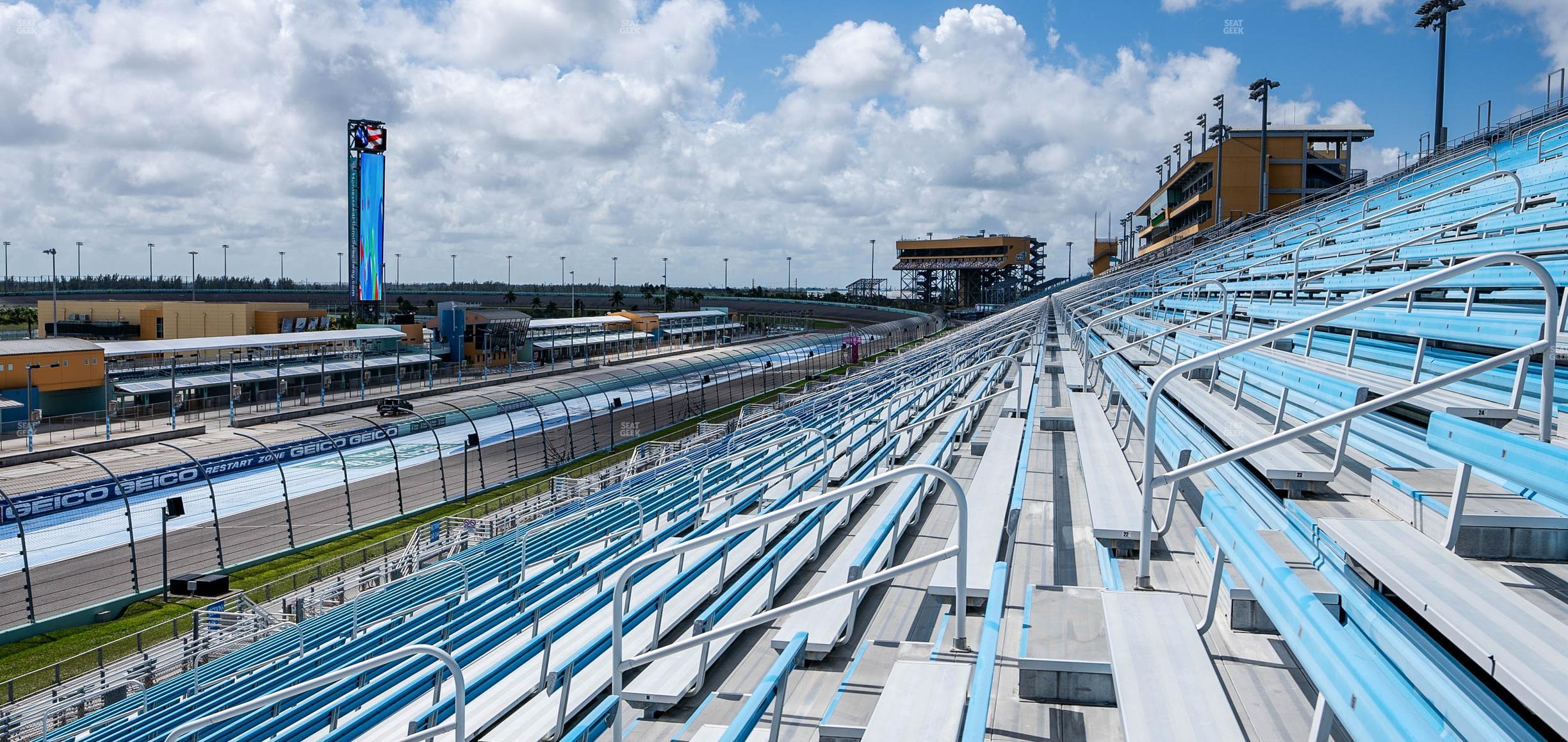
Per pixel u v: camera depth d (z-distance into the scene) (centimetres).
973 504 675
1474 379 673
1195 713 310
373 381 4659
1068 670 372
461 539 1869
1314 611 306
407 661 866
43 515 1942
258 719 923
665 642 653
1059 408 1118
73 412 3475
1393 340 998
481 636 931
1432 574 299
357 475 2689
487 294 14775
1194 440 681
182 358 4766
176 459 2747
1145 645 369
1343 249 1570
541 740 595
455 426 3497
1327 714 295
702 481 1261
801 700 479
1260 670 378
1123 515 559
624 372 4147
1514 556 327
